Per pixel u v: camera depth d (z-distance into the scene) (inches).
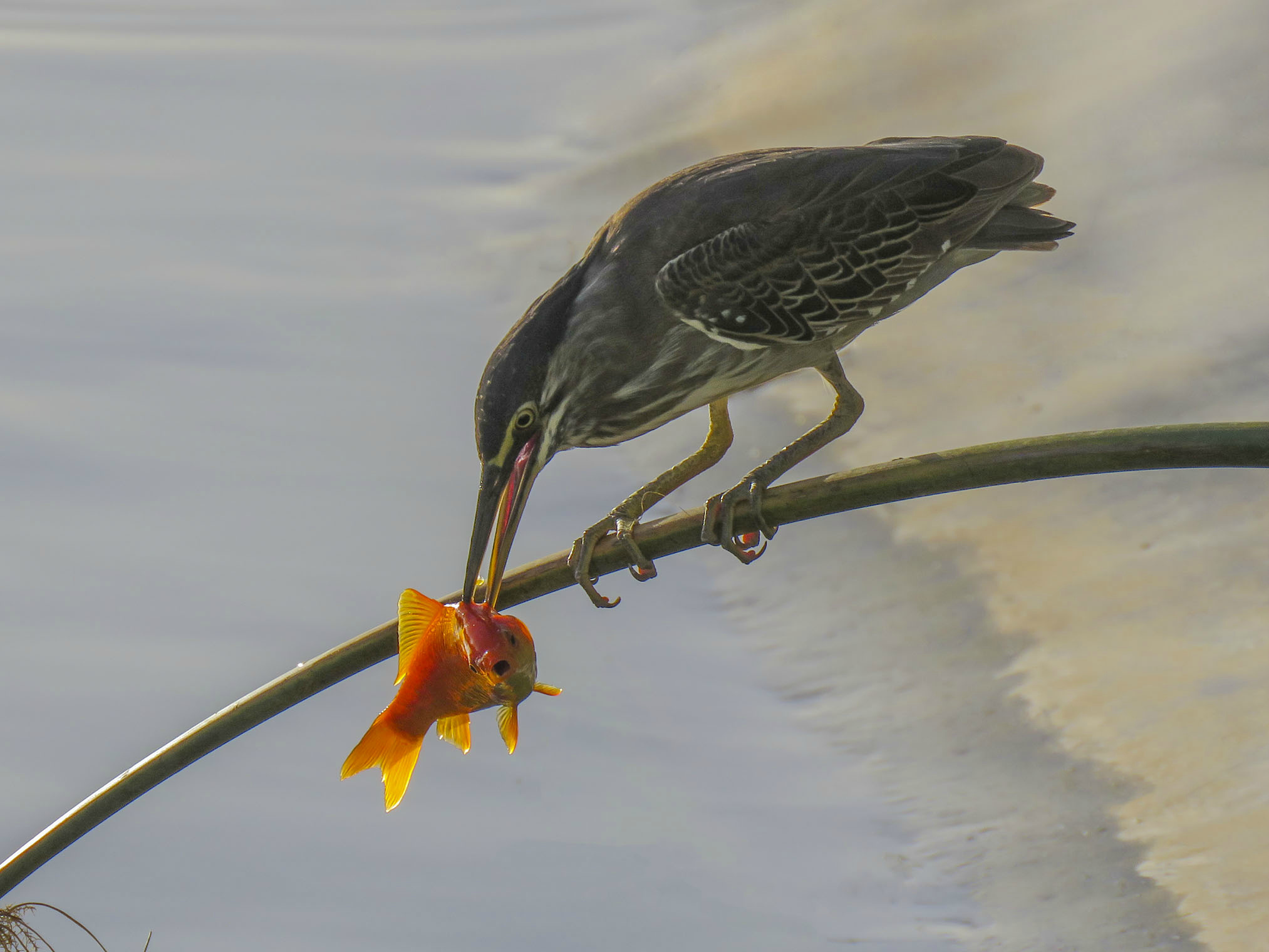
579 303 352.5
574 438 352.5
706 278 352.5
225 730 347.3
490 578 350.3
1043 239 354.3
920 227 353.1
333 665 346.9
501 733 346.0
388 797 346.3
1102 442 344.8
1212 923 355.9
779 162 353.7
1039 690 364.8
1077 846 359.3
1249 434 343.9
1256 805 358.9
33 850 347.6
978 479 346.0
